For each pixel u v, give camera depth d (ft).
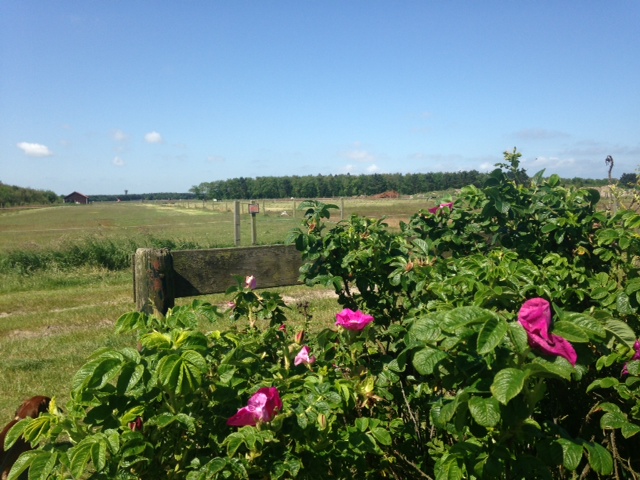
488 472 5.10
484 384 4.99
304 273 9.93
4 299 31.81
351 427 6.13
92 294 32.73
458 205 11.15
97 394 5.35
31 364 18.49
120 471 5.14
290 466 5.25
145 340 5.64
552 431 5.45
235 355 6.48
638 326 7.49
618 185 12.45
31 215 173.58
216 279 10.29
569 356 4.83
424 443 7.28
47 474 4.83
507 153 11.65
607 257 9.28
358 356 7.60
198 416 5.83
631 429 5.49
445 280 7.50
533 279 7.44
